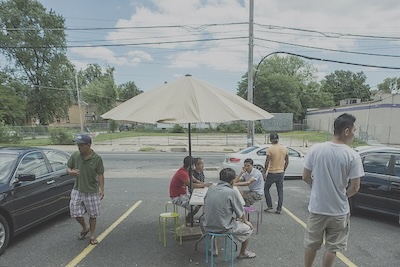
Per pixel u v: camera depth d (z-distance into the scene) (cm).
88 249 410
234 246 422
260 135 3759
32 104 4119
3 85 3478
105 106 6003
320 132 4062
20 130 3034
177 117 324
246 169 541
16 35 3794
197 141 2875
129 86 8625
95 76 7031
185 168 481
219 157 1691
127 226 512
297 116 5831
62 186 522
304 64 6631
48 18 4003
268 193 611
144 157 1659
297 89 5800
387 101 2772
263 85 5547
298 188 868
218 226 344
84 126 4416
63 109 4534
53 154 538
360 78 7988
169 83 405
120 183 917
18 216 412
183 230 470
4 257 381
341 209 272
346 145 276
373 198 543
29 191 436
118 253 397
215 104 352
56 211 507
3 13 3738
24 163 451
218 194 346
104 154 1823
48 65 4172
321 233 280
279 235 471
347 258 387
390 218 566
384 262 376
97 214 428
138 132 4547
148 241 441
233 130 4562
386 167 539
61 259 378
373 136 2858
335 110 3944
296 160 1024
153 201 689
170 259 379
